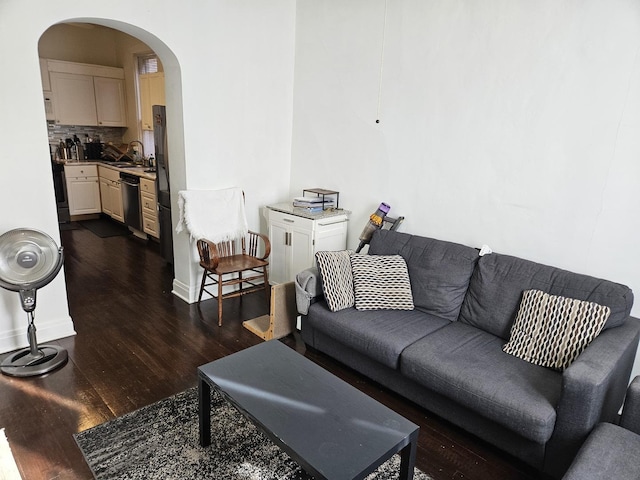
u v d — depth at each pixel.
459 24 2.82
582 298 2.24
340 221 3.66
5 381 2.53
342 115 3.65
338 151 3.74
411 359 2.26
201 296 3.68
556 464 1.88
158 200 4.58
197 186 3.60
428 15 2.97
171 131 3.58
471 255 2.76
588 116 2.37
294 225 3.62
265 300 3.86
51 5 2.65
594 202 2.40
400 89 3.21
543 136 2.55
